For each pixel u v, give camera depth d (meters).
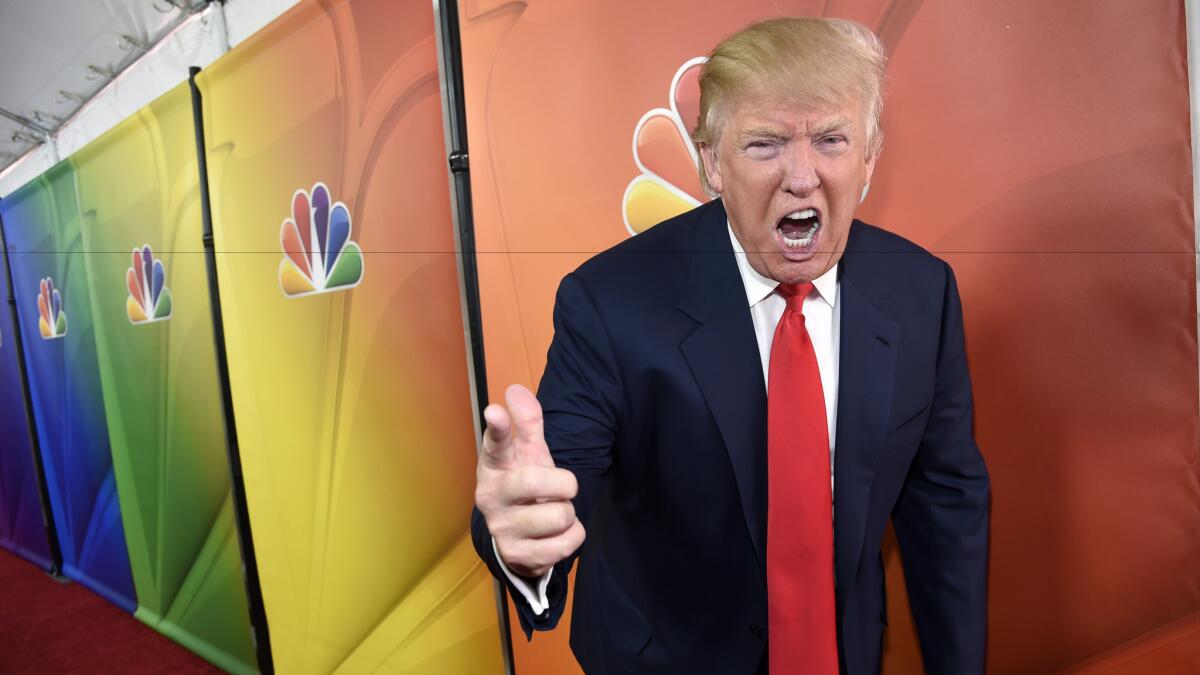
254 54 1.81
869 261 0.80
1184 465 0.84
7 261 3.42
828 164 0.67
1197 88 0.79
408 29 1.46
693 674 0.84
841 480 0.77
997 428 0.94
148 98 2.32
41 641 2.72
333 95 1.64
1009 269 0.90
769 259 0.71
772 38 0.66
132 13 2.08
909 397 0.78
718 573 0.82
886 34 0.93
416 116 1.47
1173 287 0.82
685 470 0.78
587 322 0.78
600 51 1.13
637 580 0.88
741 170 0.69
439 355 1.53
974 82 0.89
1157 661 0.88
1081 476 0.90
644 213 1.11
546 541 0.51
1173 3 0.79
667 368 0.75
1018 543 0.95
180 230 2.22
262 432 2.00
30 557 3.71
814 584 0.77
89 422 2.98
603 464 0.76
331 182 1.68
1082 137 0.85
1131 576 0.88
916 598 0.90
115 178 2.50
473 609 1.57
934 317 0.80
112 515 2.93
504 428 0.50
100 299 2.74
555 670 1.40
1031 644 0.95
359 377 1.71
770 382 0.74
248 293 1.97
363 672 1.81
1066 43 0.84
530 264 1.25
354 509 1.78
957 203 0.92
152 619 2.74
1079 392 0.89
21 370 3.47
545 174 1.21
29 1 2.01
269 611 2.09
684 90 1.06
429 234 1.49
